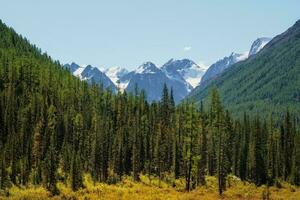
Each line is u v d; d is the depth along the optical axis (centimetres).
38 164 11512
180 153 12350
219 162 11025
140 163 13000
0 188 10225
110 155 12750
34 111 14200
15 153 11662
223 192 10856
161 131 13525
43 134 13125
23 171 10938
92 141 12750
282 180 14388
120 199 9062
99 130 12812
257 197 10731
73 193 10094
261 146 14425
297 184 14175
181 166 12250
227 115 14225
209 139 12512
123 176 12462
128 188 10881
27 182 10988
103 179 11800
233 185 12406
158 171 12462
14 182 10825
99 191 10331
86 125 14038
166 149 12975
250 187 12512
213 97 12975
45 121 13588
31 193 10081
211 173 12756
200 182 11512
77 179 10712
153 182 11894
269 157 14375
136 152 12500
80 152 12900
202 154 11631
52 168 10694
